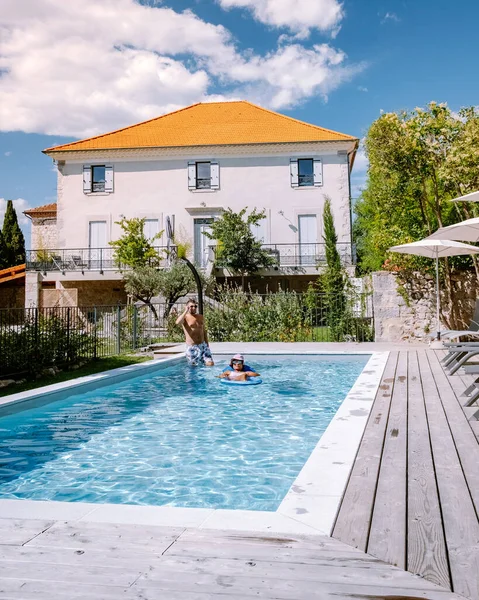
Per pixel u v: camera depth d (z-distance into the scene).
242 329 14.44
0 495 3.39
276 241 23.33
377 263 24.69
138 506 2.65
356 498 2.63
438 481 2.87
